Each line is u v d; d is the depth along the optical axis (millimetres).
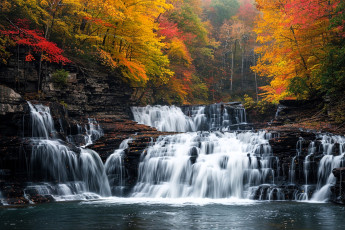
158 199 14266
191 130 31375
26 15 20703
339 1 19703
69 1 21953
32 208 11273
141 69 26359
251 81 61156
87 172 15953
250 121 30141
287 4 21281
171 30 40719
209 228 7914
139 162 16719
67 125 18891
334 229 7723
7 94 15578
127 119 26250
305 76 23859
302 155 14805
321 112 22125
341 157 13547
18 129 16094
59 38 23469
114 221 8867
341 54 18203
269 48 26547
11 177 14148
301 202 12719
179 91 43406
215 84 59406
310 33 23094
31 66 20094
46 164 14734
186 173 15594
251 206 11680
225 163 15406
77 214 10031
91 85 24375
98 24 25484
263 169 14977
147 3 27781
